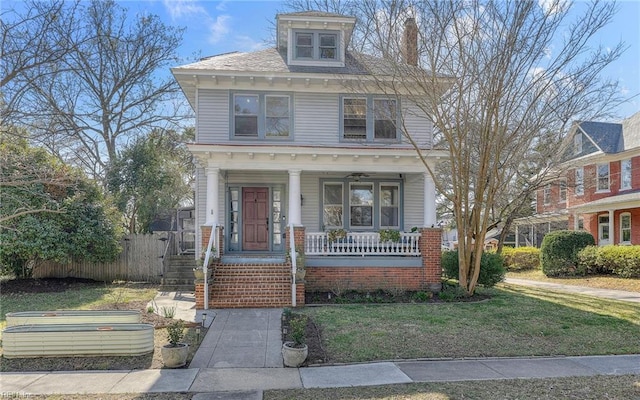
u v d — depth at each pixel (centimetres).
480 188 1199
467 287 1249
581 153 2470
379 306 1096
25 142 1241
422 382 602
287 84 1445
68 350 717
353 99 1477
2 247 1354
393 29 1115
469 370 658
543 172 1850
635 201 2073
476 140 1277
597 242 2505
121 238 1673
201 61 1556
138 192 2358
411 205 1550
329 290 1288
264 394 560
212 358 719
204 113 1439
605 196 2434
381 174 1545
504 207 1775
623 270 1691
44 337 715
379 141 1477
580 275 1897
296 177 1307
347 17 1472
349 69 1484
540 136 1554
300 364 682
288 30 1512
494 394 550
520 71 1100
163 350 670
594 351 761
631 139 2336
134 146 2408
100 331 722
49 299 1225
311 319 952
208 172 1282
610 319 965
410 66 1156
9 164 948
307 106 1470
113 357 717
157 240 1684
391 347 766
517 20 1023
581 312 1035
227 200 1498
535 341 810
